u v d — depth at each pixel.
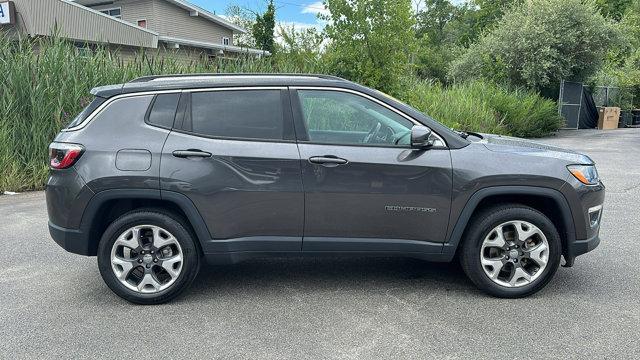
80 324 3.87
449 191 4.11
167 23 28.91
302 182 4.09
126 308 4.16
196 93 4.22
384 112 4.25
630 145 15.99
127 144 4.10
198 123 4.18
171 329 3.79
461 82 22.34
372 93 4.26
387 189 4.11
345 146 4.15
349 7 13.83
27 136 9.16
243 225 4.15
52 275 4.91
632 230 6.28
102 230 4.35
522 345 3.49
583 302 4.19
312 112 4.23
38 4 19.86
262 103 4.21
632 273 4.84
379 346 3.50
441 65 42.59
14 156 9.05
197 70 11.73
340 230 4.18
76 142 4.12
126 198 4.09
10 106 9.00
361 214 4.14
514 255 4.22
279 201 4.11
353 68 14.20
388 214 4.15
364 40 14.00
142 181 4.04
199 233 4.12
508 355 3.36
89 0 28.98
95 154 4.08
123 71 10.40
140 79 4.42
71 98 9.55
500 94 19.02
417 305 4.16
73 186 4.07
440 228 4.18
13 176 8.78
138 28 23.59
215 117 4.19
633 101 28.06
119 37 22.84
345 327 3.79
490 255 4.29
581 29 21.06
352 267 5.09
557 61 21.05
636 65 28.33
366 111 4.26
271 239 4.18
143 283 4.18
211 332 3.73
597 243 4.36
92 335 3.70
